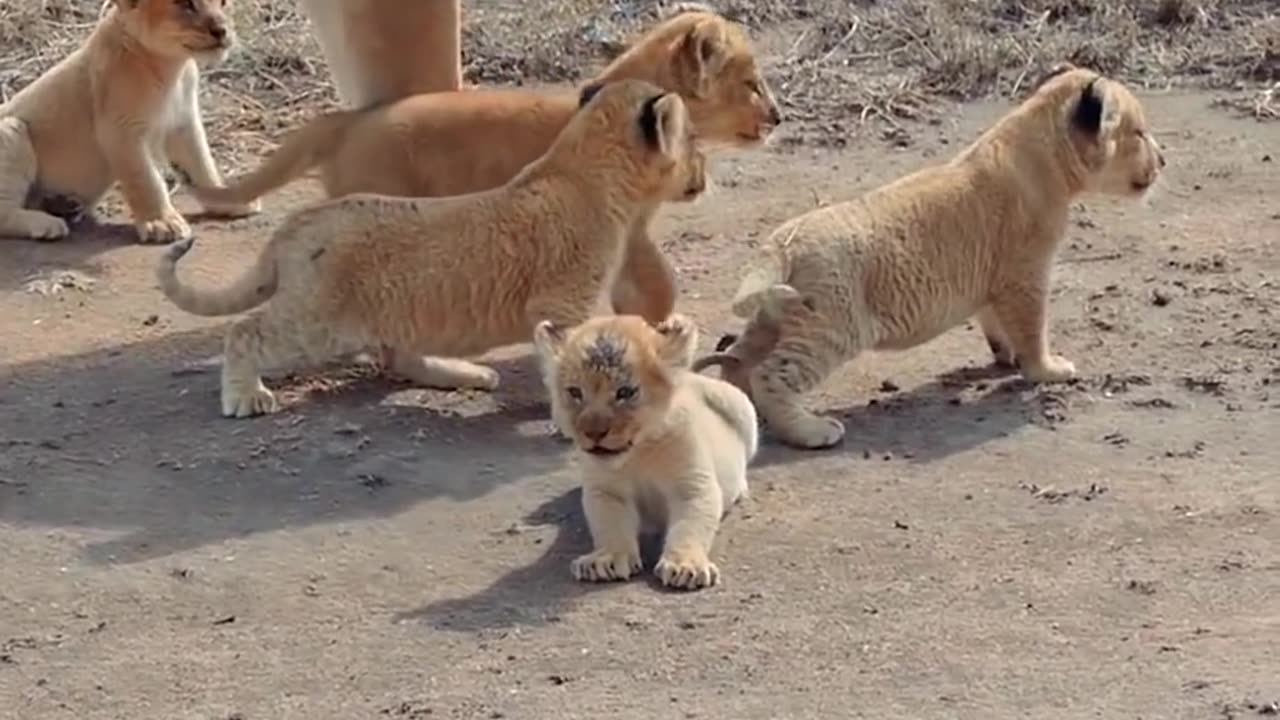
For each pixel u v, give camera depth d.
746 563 7.78
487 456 8.73
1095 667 7.02
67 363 9.73
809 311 8.76
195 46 11.07
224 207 11.59
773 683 6.95
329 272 8.91
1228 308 10.18
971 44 13.85
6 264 10.90
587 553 7.87
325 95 13.48
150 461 8.70
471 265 8.90
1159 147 11.62
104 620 7.52
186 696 7.00
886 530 8.02
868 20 14.51
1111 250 10.95
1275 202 11.62
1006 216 9.19
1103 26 14.32
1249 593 7.51
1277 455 8.61
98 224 11.55
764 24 14.65
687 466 7.76
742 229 11.37
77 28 14.23
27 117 11.32
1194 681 6.89
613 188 9.03
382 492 8.41
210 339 9.99
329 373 9.50
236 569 7.84
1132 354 9.67
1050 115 9.33
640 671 7.04
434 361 9.35
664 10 14.67
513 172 9.73
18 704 6.97
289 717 6.84
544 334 7.79
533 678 7.01
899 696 6.85
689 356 7.72
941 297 9.08
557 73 13.86
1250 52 13.83
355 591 7.66
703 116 10.02
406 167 9.73
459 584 7.69
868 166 12.36
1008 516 8.12
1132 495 8.27
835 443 8.73
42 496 8.42
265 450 8.76
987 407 9.13
